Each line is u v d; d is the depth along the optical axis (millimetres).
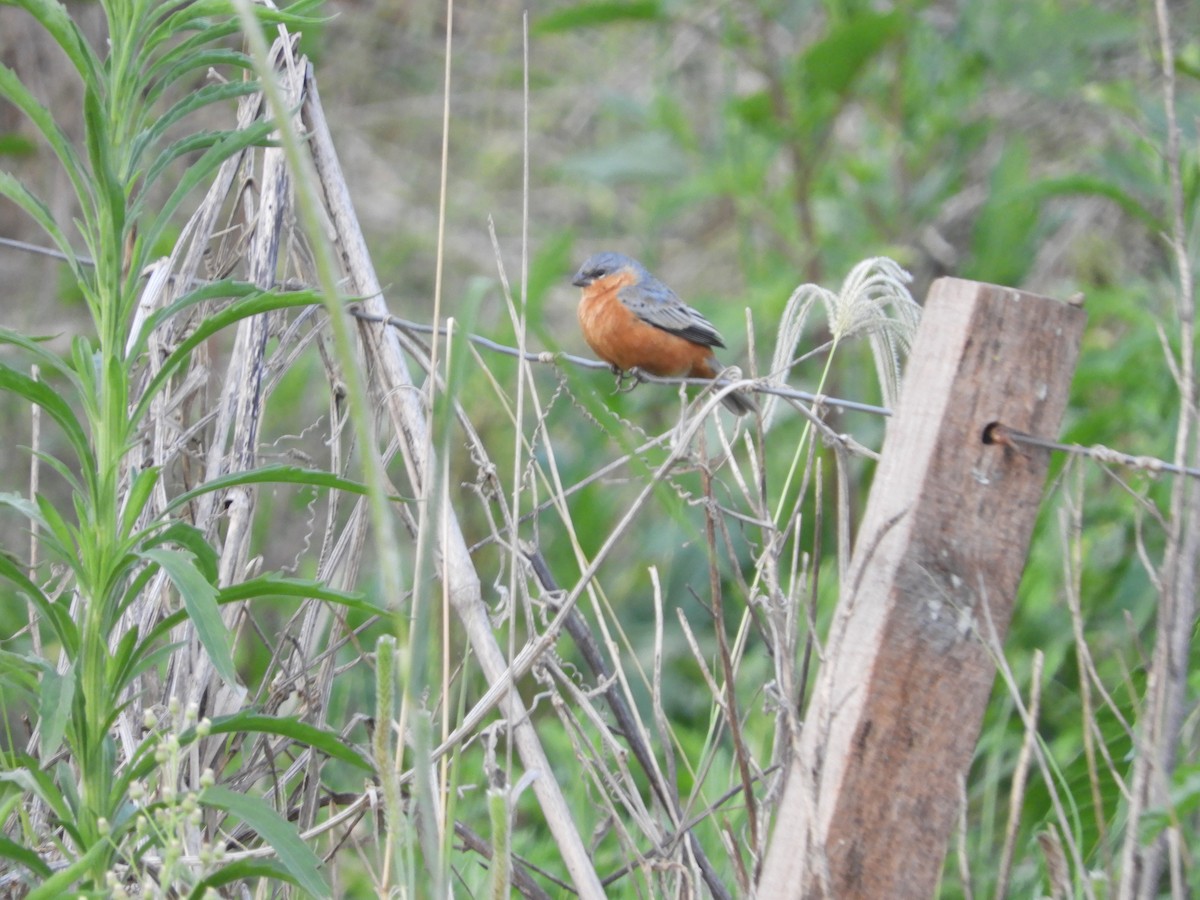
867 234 14383
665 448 8391
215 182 8180
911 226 14562
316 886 5410
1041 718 10055
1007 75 13898
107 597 5793
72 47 5555
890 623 5723
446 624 6457
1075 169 15945
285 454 7906
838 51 13055
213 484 5734
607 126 20359
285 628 7562
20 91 5492
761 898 5891
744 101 13766
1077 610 6301
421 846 7035
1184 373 6656
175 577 5328
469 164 20297
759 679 11164
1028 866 7820
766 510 7141
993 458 5820
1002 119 16828
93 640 5742
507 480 13102
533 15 21281
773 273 14383
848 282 7363
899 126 14570
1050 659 9797
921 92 14477
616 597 12977
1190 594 6488
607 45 20750
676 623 12570
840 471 7070
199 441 8133
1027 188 11656
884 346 7473
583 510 12477
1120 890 5930
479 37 21531
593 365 8078
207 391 8328
